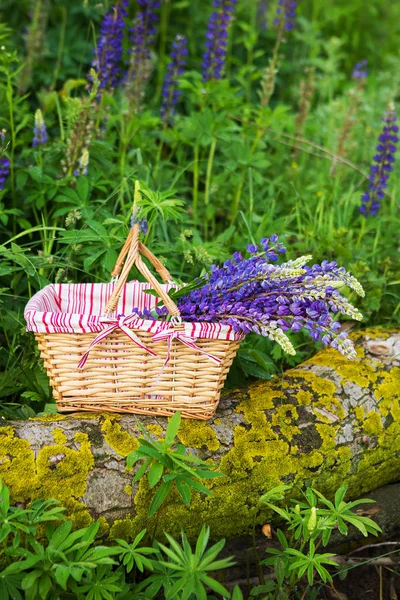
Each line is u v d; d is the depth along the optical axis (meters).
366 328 2.07
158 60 3.05
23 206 2.27
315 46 3.37
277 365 2.09
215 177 2.41
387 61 3.77
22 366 1.93
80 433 1.70
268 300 1.71
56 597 1.55
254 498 1.74
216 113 2.44
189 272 2.18
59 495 1.63
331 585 1.81
